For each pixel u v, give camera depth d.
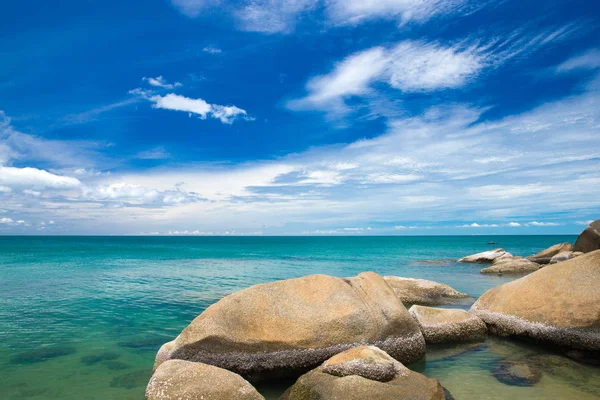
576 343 9.74
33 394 8.16
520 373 8.88
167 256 49.66
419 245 98.44
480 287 22.02
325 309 9.49
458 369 9.20
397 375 7.24
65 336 12.45
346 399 6.39
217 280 25.69
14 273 28.92
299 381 7.31
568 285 10.80
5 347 11.33
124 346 11.51
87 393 8.21
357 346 8.31
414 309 11.75
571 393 7.82
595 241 29.86
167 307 16.80
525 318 10.90
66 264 36.62
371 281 10.62
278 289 9.96
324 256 51.25
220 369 7.23
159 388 6.71
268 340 8.82
